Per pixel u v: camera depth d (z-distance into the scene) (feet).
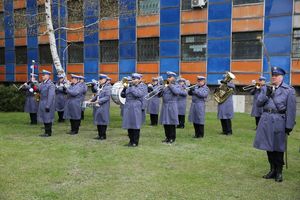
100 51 74.54
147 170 22.44
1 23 87.56
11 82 88.17
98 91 32.86
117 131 36.94
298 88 56.03
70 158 25.07
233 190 19.07
